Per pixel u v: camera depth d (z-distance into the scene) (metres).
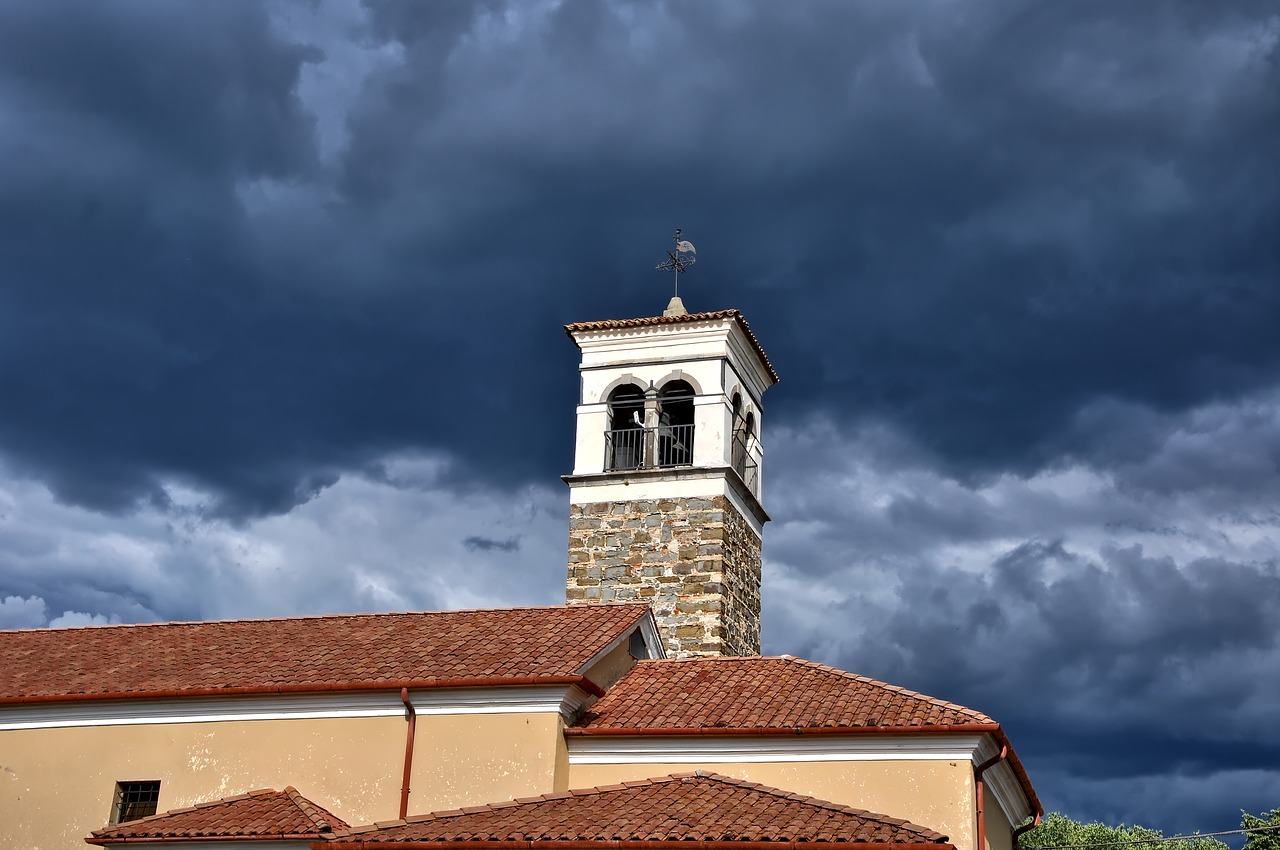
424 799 25.30
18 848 26.84
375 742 26.02
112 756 27.11
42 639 32.22
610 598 36.44
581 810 23.14
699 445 37.56
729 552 36.84
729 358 38.81
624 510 37.22
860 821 22.11
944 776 24.08
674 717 25.92
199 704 27.03
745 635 37.50
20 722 27.86
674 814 22.56
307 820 24.02
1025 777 27.41
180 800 26.38
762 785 24.48
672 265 41.00
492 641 28.22
